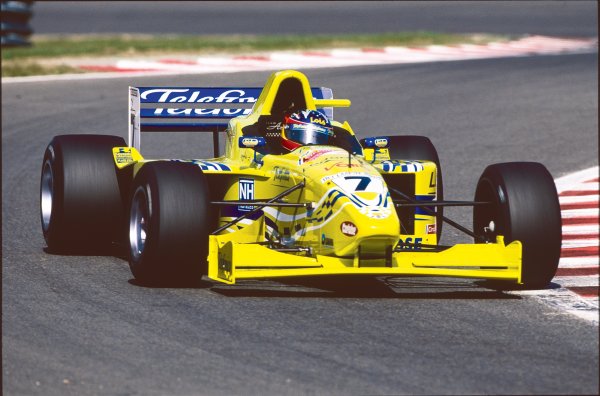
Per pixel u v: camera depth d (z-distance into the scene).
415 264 27.38
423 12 145.75
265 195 29.94
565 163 53.03
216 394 19.66
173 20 140.50
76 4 165.12
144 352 22.16
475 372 21.09
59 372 20.83
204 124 37.69
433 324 24.75
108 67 85.12
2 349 22.25
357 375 20.80
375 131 60.91
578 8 145.75
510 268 27.72
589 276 31.22
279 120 31.69
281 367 21.23
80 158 32.72
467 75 82.88
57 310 25.53
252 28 127.75
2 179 47.97
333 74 82.31
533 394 19.88
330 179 27.28
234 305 26.27
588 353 22.53
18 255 32.69
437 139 59.06
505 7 149.75
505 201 28.27
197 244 27.23
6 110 67.88
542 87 77.25
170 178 27.53
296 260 26.62
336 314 25.53
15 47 99.38
